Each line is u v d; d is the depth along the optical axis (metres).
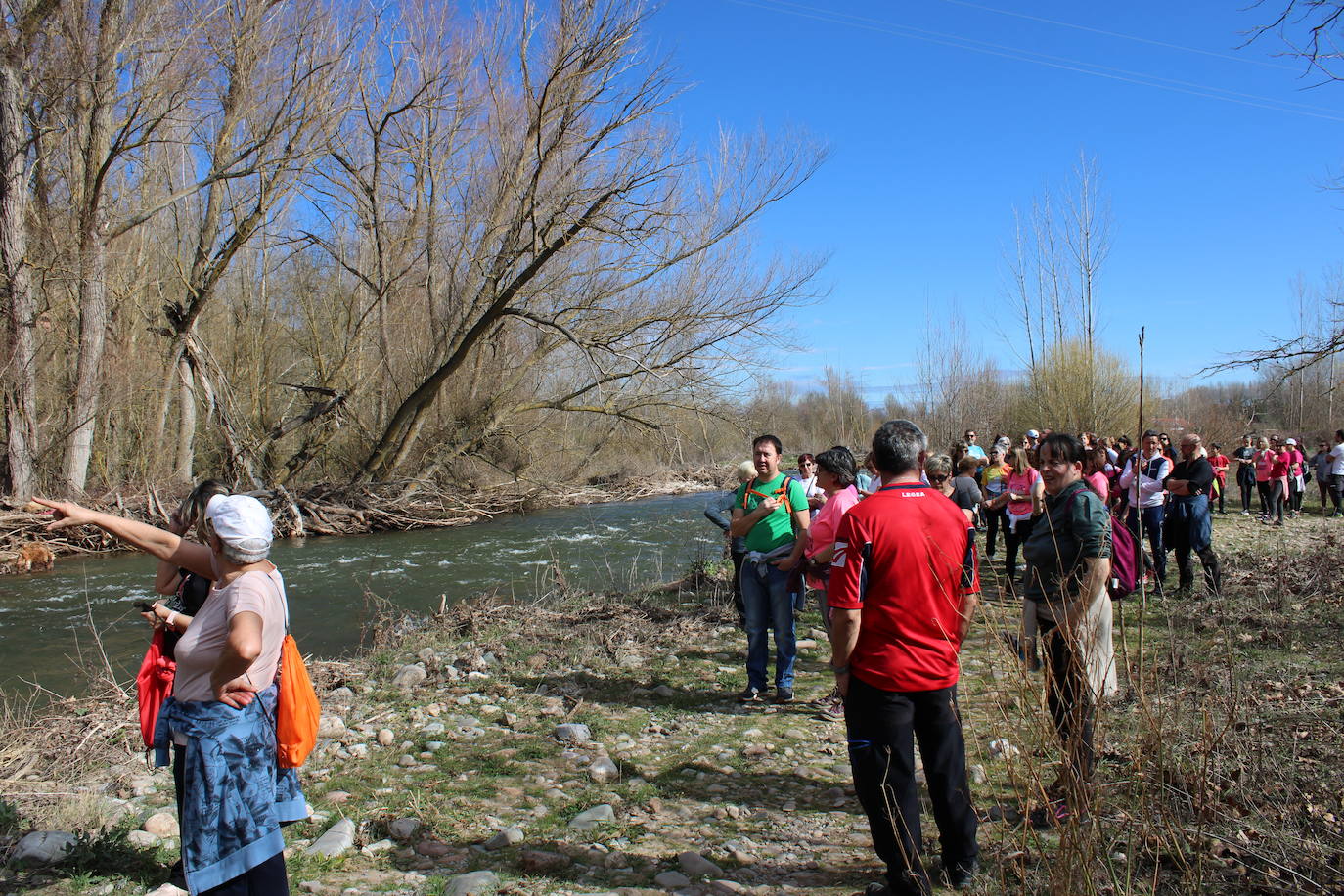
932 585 3.50
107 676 7.46
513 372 25.22
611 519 22.56
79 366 18.59
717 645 8.38
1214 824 3.79
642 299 23.58
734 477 33.97
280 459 26.44
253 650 3.10
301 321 28.69
